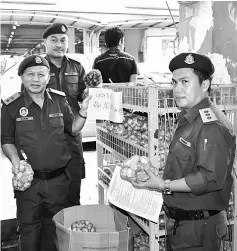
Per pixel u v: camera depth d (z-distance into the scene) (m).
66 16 6.01
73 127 2.51
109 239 1.90
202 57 1.62
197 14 2.63
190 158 1.63
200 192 1.55
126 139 2.51
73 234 1.92
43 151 2.36
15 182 2.13
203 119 1.59
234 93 2.14
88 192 4.30
